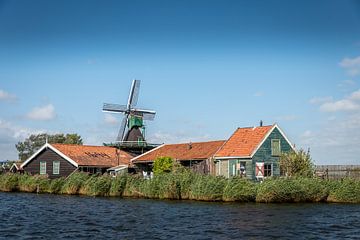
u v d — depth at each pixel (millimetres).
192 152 58531
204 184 42250
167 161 53688
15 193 53375
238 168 50906
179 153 60125
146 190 45844
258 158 50281
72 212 33312
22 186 56656
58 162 60844
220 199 41469
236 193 40375
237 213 32031
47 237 23016
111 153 66062
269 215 30859
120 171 59469
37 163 63062
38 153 62906
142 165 63281
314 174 46031
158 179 45688
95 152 64312
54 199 44562
